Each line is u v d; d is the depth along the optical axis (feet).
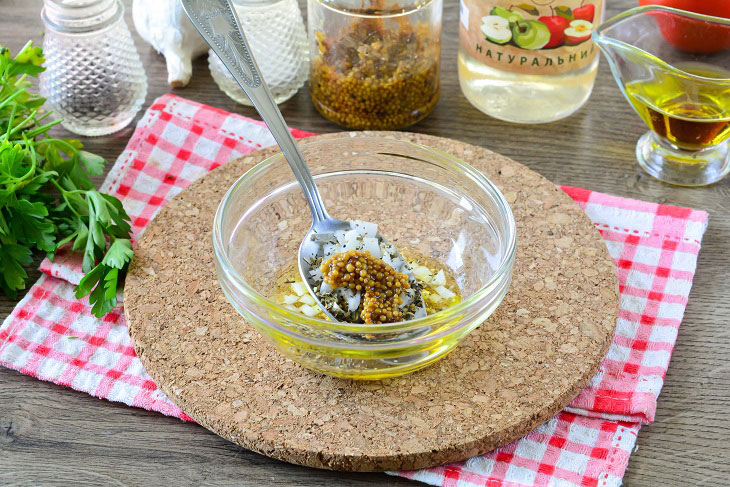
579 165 2.20
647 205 2.08
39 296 1.95
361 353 1.68
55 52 2.21
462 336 1.73
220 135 2.23
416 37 2.15
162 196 2.15
